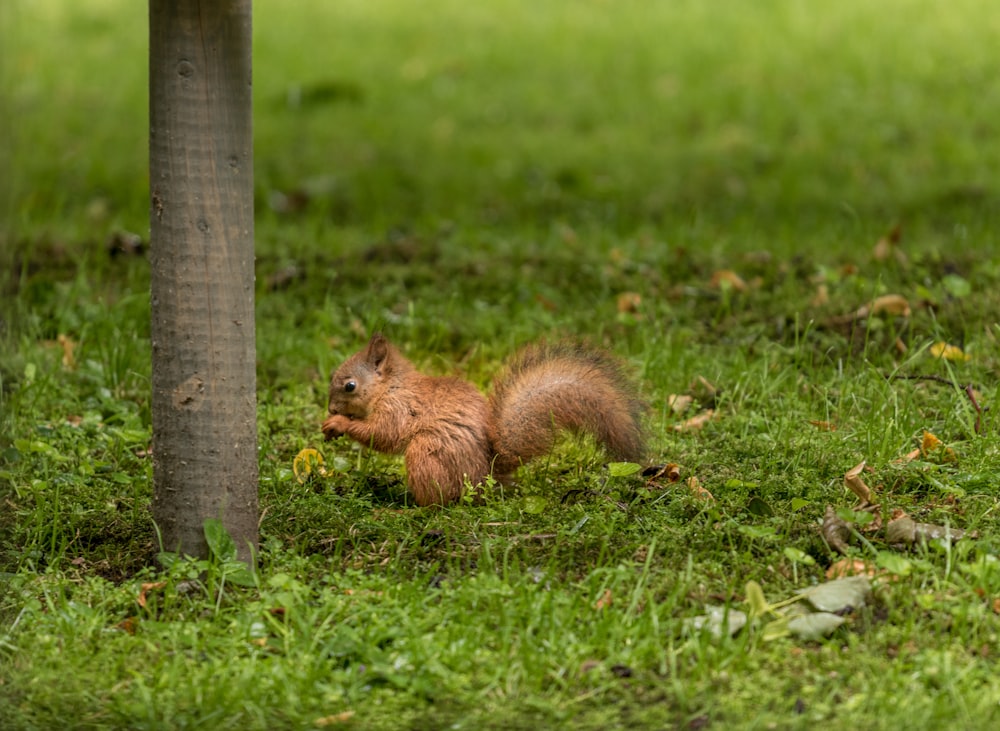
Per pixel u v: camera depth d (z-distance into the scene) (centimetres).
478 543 841
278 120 2738
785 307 1362
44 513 906
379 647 722
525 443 918
